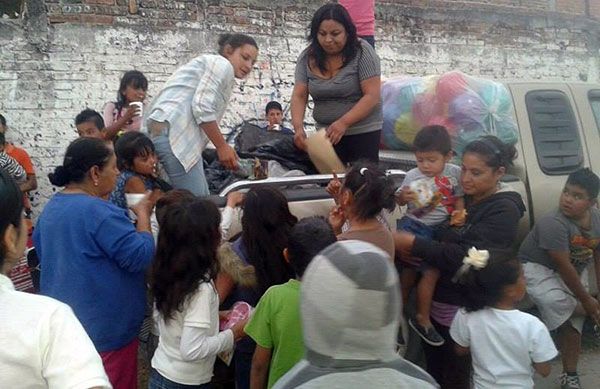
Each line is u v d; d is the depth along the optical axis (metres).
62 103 7.96
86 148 3.39
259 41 9.02
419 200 3.92
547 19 11.22
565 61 11.51
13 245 1.99
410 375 1.61
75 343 1.88
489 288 3.32
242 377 3.45
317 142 4.34
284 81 9.23
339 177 4.14
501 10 10.78
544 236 4.32
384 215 4.21
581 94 5.55
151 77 8.39
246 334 3.12
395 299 1.58
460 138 4.78
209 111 4.11
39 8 7.78
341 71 4.47
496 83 5.02
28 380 1.82
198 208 3.03
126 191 3.87
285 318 2.88
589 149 5.40
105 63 8.13
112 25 8.13
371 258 1.58
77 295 3.27
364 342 1.55
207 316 3.06
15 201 1.97
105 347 3.33
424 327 3.88
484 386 3.38
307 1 9.25
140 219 3.61
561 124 5.32
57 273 3.31
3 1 8.14
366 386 1.55
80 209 3.30
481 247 3.70
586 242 4.36
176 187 4.17
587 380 4.79
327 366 1.56
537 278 4.46
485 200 3.84
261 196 3.32
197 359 3.05
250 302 3.46
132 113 5.87
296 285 2.97
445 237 3.82
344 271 1.55
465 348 3.51
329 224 3.19
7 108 7.74
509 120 4.92
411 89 5.11
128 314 3.39
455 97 4.82
